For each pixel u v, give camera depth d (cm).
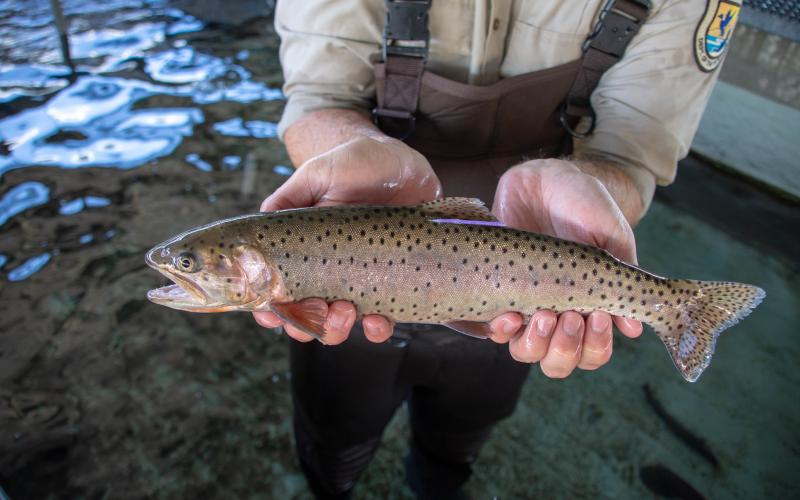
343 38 49
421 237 41
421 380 52
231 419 70
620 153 49
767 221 102
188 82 129
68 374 72
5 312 78
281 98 127
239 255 40
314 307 40
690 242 100
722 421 76
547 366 42
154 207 96
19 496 61
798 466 71
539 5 48
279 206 43
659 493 68
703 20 46
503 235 42
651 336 87
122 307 80
